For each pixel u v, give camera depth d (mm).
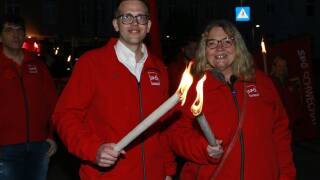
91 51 2969
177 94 2133
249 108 3004
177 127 3051
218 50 3047
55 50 16188
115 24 3023
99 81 2867
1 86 4156
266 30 31453
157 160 2963
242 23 28078
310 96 9234
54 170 7816
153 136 2934
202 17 32250
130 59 2957
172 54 15695
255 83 3094
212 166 2971
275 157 3104
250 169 2957
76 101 2861
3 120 4164
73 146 2740
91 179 2881
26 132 4242
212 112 2988
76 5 31703
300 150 9219
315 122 9383
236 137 2957
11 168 4223
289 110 7633
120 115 2854
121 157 2852
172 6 32250
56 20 31562
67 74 12891
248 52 3107
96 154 2650
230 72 3102
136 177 2867
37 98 4305
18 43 4203
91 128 2912
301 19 32094
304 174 7477
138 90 2908
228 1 31891
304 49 8969
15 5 31188
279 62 7543
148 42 4891
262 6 31453
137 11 2910
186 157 2959
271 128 3096
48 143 4418
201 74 3059
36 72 4324
